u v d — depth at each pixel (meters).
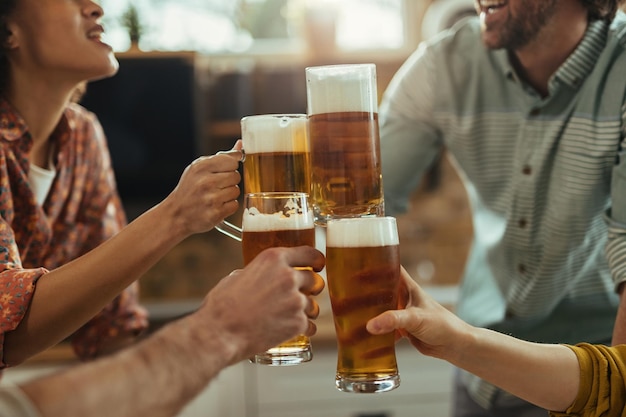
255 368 2.88
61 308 1.45
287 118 1.23
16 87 1.69
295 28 3.69
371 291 1.07
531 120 1.84
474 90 1.95
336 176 1.16
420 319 1.09
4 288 1.48
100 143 1.97
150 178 3.45
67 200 1.88
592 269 1.89
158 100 3.40
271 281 1.04
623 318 1.46
